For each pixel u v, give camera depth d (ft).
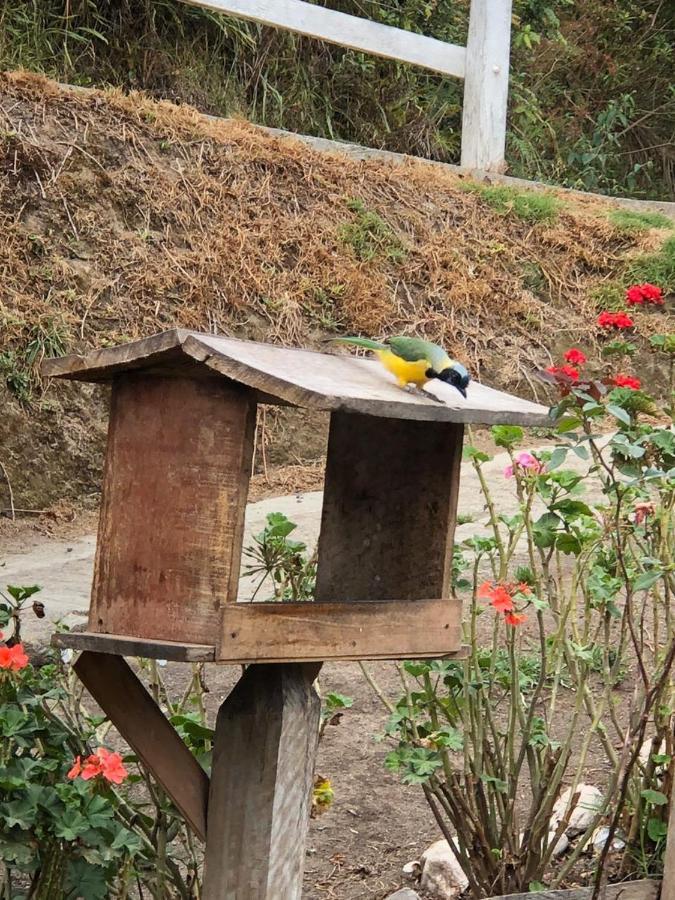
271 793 7.52
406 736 9.75
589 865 10.59
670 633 10.25
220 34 33.63
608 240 29.35
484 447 23.76
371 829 11.51
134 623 7.18
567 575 16.49
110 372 7.30
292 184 26.27
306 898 10.48
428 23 37.04
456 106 37.70
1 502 20.34
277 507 20.84
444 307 26.27
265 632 7.06
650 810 10.23
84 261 22.65
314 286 24.82
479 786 9.65
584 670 9.84
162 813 8.36
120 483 7.29
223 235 24.36
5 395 20.85
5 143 22.67
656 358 26.94
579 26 44.73
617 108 42.01
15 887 9.75
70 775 7.41
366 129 36.14
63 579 17.58
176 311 23.02
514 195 29.45
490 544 9.98
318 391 6.55
